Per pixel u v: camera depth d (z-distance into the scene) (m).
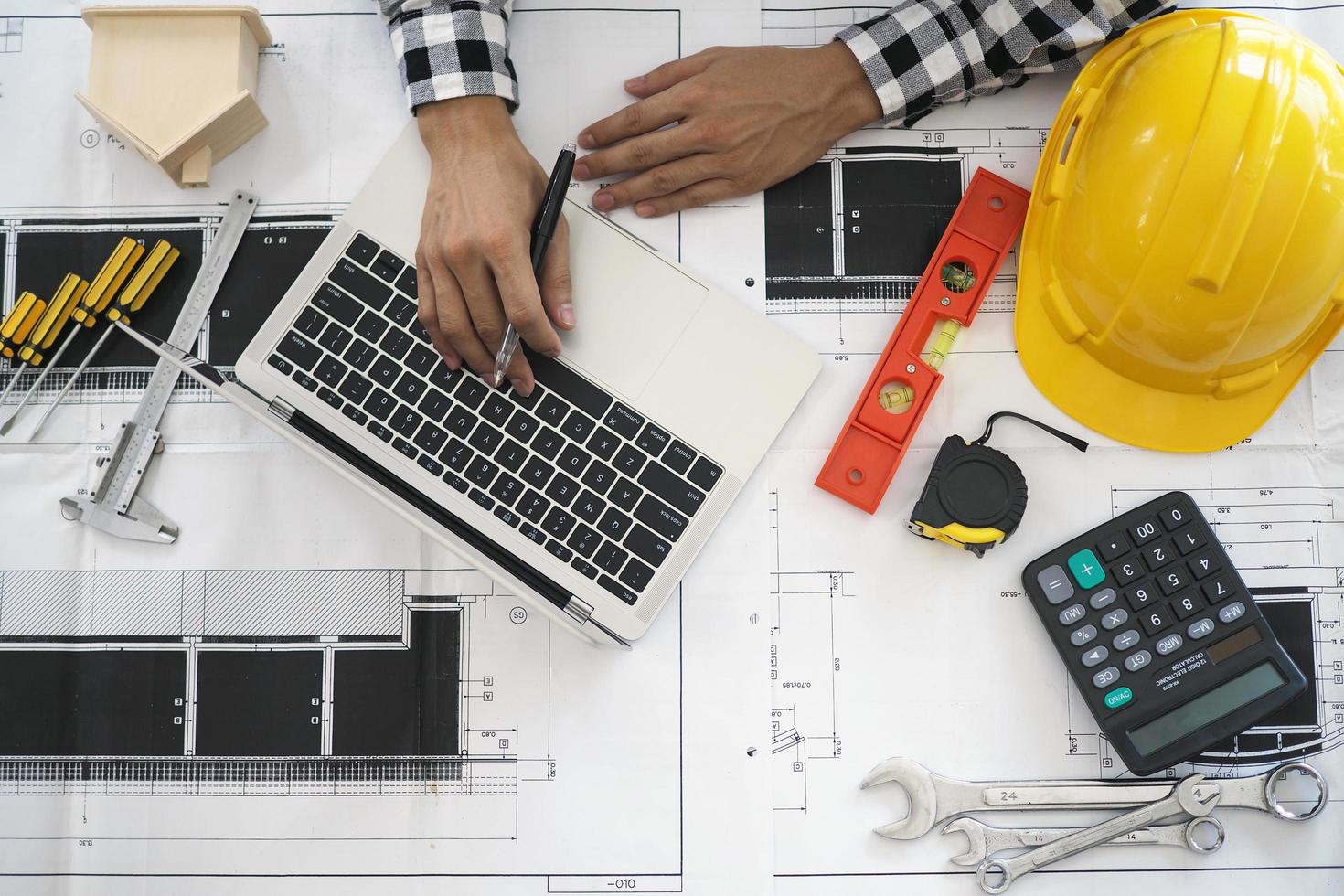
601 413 0.67
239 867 0.68
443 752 0.69
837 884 0.67
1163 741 0.65
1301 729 0.68
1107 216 0.63
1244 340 0.63
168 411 0.71
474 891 0.68
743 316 0.69
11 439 0.71
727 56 0.71
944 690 0.69
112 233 0.73
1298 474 0.70
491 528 0.66
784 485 0.70
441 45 0.68
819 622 0.69
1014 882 0.67
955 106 0.73
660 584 0.66
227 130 0.71
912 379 0.69
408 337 0.68
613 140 0.71
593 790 0.68
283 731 0.69
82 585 0.70
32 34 0.75
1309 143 0.59
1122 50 0.69
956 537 0.67
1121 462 0.70
